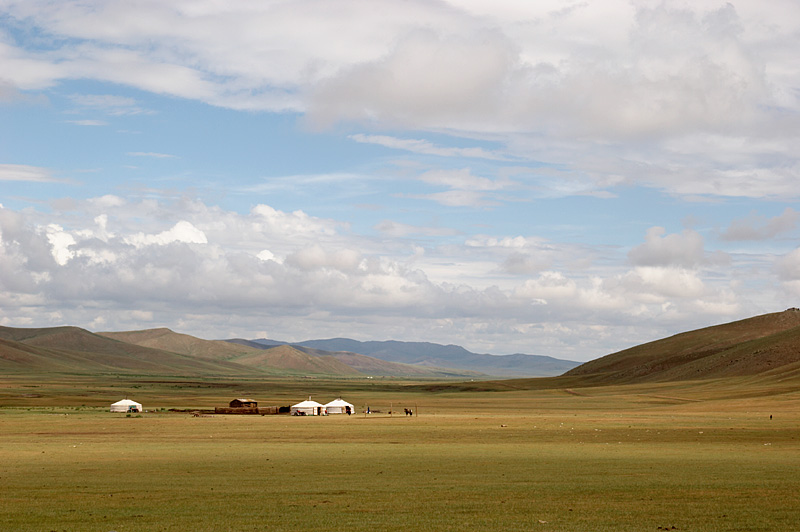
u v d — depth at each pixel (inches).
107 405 7416.3
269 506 1312.7
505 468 1932.8
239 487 1571.1
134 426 4065.0
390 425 4136.3
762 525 1116.5
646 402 7229.3
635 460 2132.1
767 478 1675.7
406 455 2333.9
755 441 2864.2
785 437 3009.4
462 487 1556.3
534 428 3732.8
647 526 1116.5
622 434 3280.0
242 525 1133.1
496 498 1401.3
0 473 1859.0
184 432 3607.3
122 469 1943.9
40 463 2113.7
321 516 1210.6
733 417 4512.8
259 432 3590.1
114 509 1285.7
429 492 1483.8
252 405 6402.6
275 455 2351.1
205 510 1273.4
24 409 6131.9
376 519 1181.7
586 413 5541.3
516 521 1162.6
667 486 1549.0
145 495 1453.0
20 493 1488.7
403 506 1309.1
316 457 2272.4
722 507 1279.5
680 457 2230.6
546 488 1535.4
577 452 2431.1
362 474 1809.8
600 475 1763.0
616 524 1133.7
